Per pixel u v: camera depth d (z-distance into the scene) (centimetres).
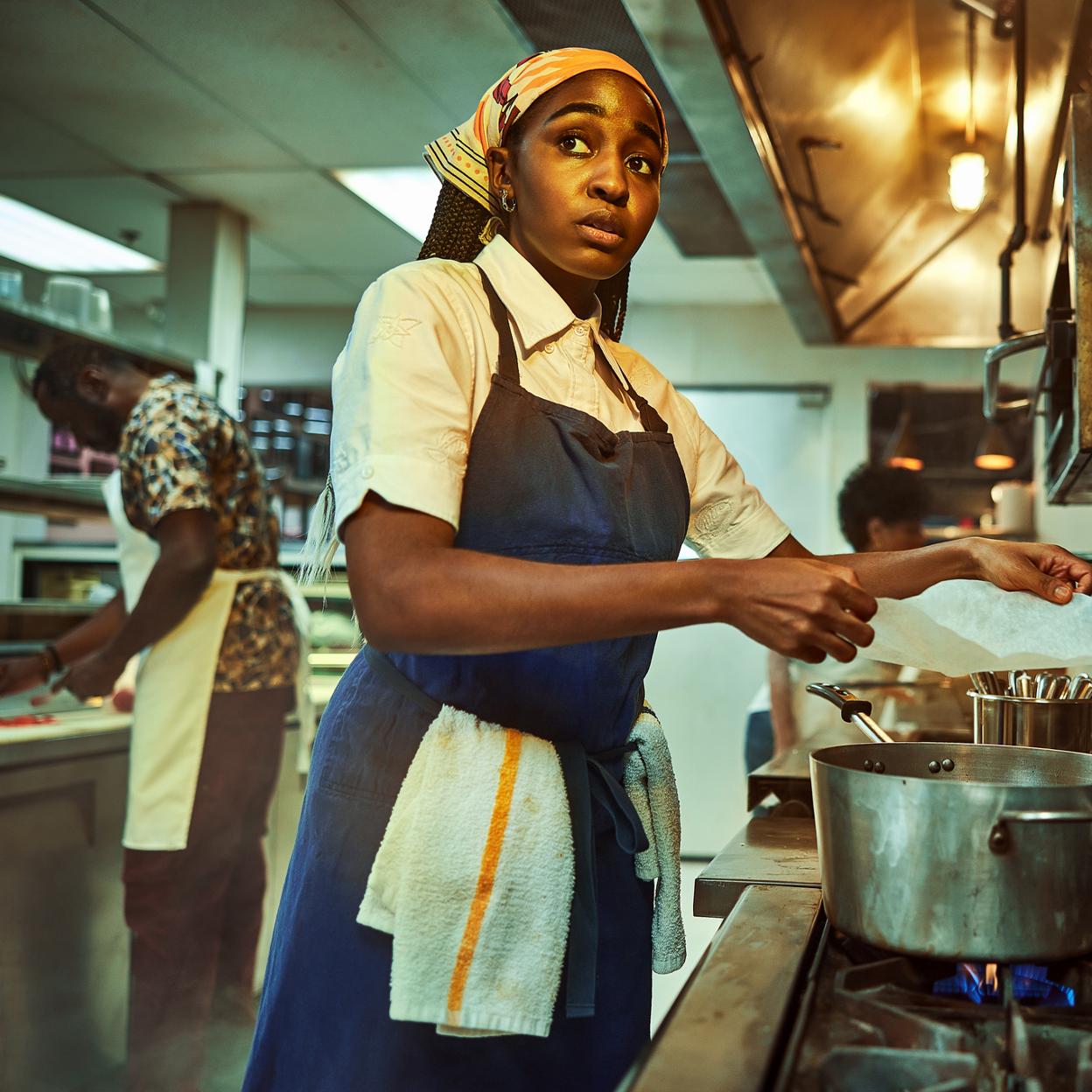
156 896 217
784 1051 64
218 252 414
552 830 93
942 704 276
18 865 221
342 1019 95
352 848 97
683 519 108
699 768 524
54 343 296
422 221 428
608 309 124
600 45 205
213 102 329
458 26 281
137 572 233
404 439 87
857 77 232
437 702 98
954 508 631
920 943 76
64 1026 233
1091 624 97
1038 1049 64
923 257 333
